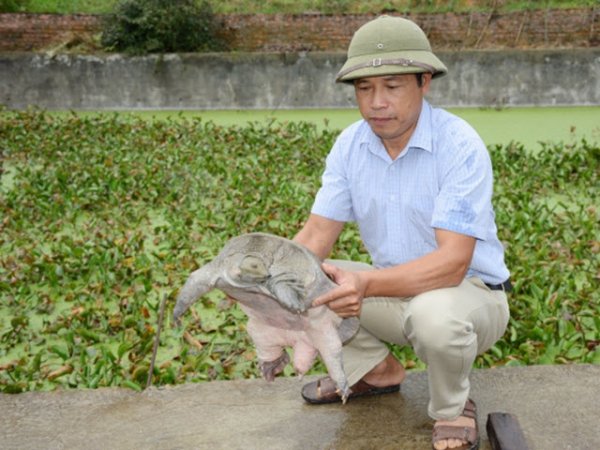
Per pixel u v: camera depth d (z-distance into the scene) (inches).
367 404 101.4
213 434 95.9
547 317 141.8
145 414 102.8
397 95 82.0
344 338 87.0
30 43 482.3
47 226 214.5
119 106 435.8
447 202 82.9
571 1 486.6
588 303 149.5
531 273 162.4
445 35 473.1
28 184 256.8
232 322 149.9
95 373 125.3
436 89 418.0
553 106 416.2
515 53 410.0
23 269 175.6
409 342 93.4
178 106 434.3
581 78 410.9
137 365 129.4
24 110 436.5
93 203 234.7
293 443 92.6
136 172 265.3
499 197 229.1
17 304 161.0
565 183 251.3
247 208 221.3
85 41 466.9
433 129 87.0
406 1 504.4
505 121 381.4
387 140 88.0
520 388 103.8
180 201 233.5
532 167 265.4
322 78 424.5
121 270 173.6
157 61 426.6
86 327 149.2
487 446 89.6
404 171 87.7
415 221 88.7
